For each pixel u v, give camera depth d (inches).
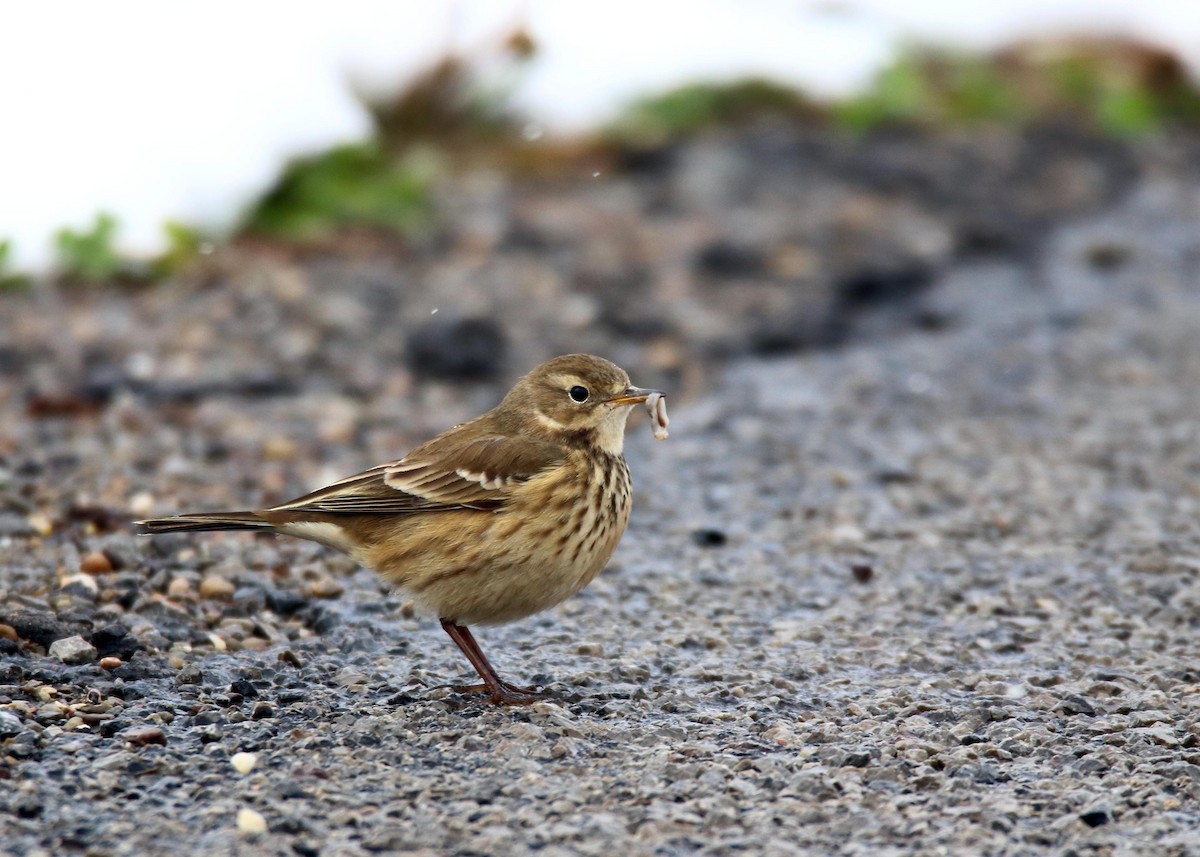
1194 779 316.8
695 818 299.3
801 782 317.4
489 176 954.1
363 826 293.3
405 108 974.4
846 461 584.7
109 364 651.5
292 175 840.3
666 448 598.5
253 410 614.2
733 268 816.9
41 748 322.0
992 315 776.3
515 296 762.2
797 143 1026.7
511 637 421.4
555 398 385.7
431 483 371.6
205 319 708.7
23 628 380.5
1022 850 289.1
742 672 393.1
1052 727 350.9
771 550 495.8
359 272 783.1
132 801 301.1
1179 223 936.9
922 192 956.6
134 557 443.5
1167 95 1218.0
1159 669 391.5
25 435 563.8
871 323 764.6
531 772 320.5
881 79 1094.4
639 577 470.3
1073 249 882.1
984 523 518.9
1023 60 1219.9
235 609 423.2
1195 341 737.6
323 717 352.8
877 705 368.8
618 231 866.8
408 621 429.4
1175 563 471.5
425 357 677.9
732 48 1099.3
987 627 428.5
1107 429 623.5
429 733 343.3
